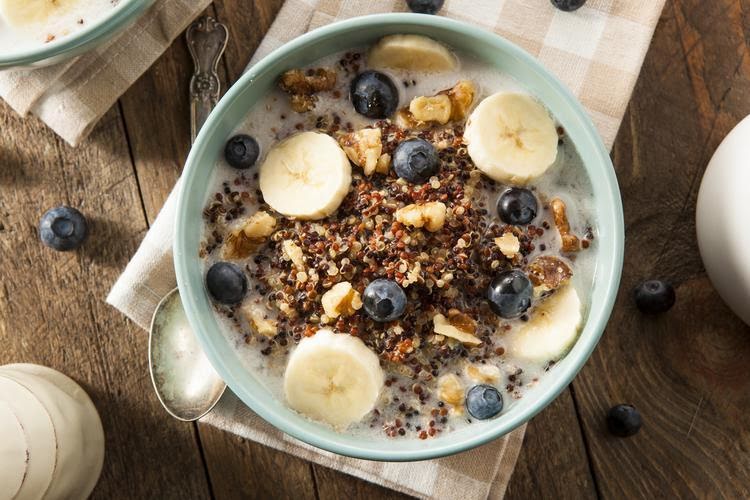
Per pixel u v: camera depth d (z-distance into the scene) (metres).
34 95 0.48
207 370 0.47
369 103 0.42
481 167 0.42
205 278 0.42
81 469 0.49
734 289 0.46
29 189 0.50
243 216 0.43
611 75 0.47
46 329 0.50
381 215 0.41
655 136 0.50
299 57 0.42
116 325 0.50
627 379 0.50
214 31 0.49
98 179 0.50
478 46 0.42
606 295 0.40
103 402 0.50
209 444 0.50
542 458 0.50
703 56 0.50
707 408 0.49
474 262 0.42
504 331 0.42
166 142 0.50
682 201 0.49
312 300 0.41
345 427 0.42
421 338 0.41
